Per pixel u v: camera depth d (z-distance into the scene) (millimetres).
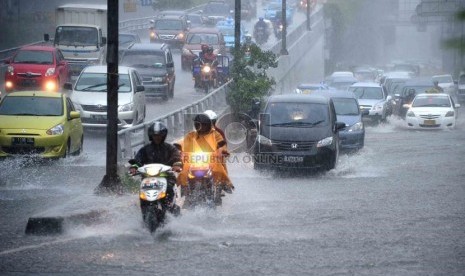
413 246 18812
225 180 22438
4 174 32344
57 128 35281
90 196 24656
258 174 35500
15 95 36844
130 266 16594
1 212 23734
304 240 19594
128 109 45094
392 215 23594
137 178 26891
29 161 34812
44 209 24203
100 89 46562
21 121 35312
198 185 21531
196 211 21594
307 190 29812
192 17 120375
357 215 23609
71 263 16859
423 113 62062
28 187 29188
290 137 35125
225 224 21859
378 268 16422
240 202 26250
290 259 17328
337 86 80562
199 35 89562
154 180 19406
